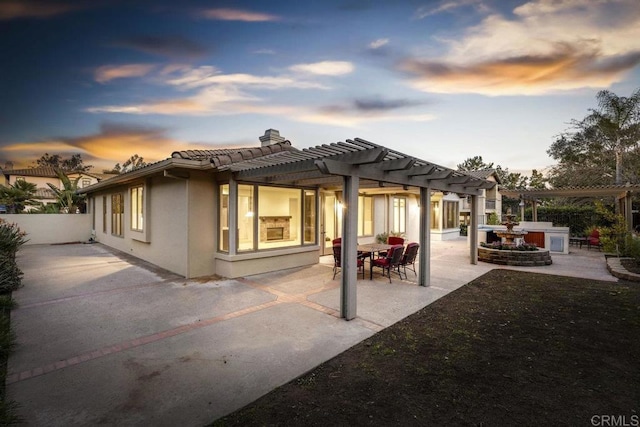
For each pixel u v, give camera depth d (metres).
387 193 12.28
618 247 9.98
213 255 7.31
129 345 3.61
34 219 13.20
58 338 3.79
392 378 2.95
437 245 13.69
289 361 3.26
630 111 17.16
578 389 2.78
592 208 14.98
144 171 7.41
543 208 16.23
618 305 5.25
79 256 9.91
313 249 8.73
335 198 11.05
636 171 17.39
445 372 3.07
